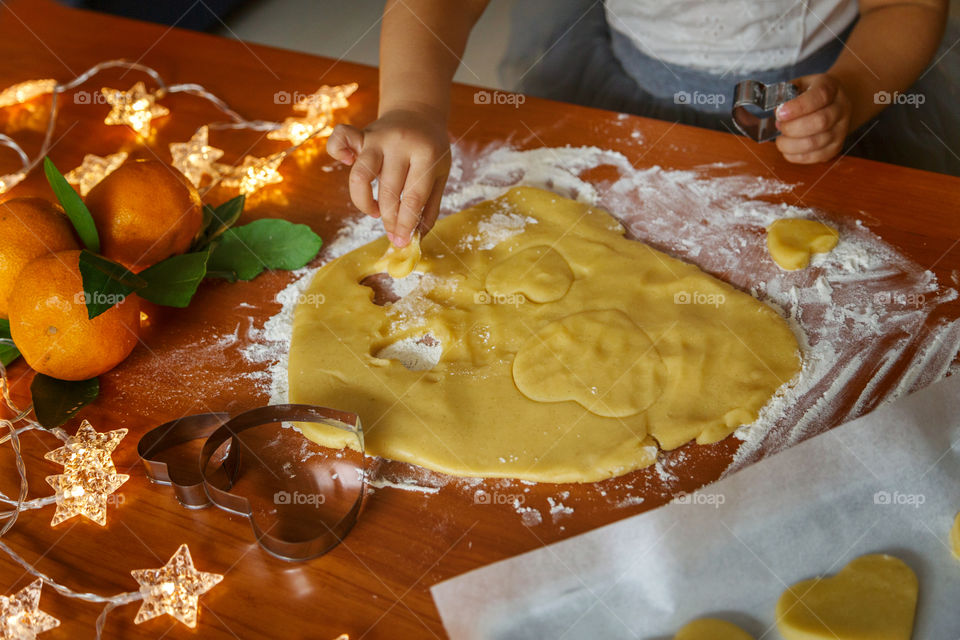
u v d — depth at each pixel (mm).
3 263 854
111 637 691
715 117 1478
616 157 1173
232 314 994
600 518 759
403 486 794
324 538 727
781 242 991
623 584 691
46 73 1412
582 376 865
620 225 1061
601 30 1716
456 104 1283
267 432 853
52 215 889
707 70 1521
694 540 710
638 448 794
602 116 1246
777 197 1087
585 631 669
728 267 998
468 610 678
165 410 890
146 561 745
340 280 1013
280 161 1215
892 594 682
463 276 1010
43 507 802
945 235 1012
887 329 902
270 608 703
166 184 936
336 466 816
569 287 976
